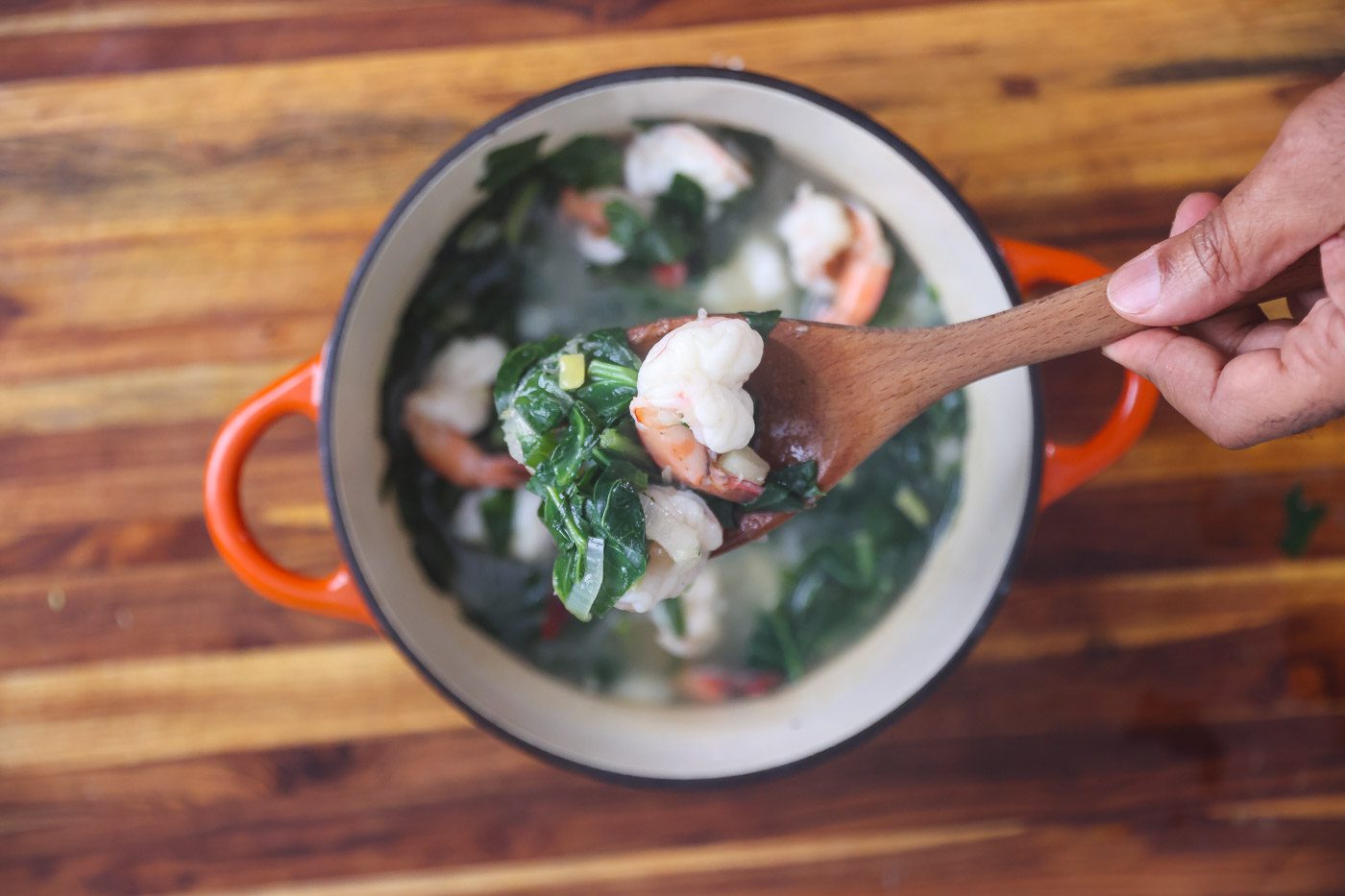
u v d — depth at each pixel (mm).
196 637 509
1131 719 525
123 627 508
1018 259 456
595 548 410
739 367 396
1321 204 381
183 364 507
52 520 506
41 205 505
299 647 511
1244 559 524
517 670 492
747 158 481
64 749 508
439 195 451
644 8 509
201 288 506
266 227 506
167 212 505
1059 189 514
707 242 492
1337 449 521
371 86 506
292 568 507
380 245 441
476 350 486
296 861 512
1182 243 391
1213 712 524
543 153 466
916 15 512
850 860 523
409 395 485
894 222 485
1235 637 524
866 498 504
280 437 508
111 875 509
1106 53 515
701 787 451
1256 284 389
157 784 510
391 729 513
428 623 481
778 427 421
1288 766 524
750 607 503
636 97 451
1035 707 525
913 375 411
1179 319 394
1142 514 524
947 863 524
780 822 522
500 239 484
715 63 510
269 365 507
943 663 454
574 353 434
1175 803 525
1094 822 524
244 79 504
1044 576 524
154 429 507
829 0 511
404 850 514
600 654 497
